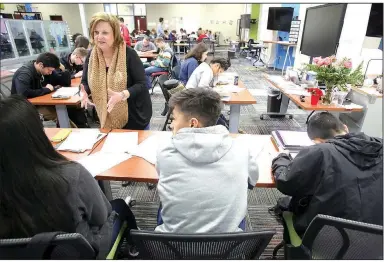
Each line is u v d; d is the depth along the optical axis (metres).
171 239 0.69
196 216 0.84
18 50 3.84
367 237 0.78
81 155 1.38
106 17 1.51
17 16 6.19
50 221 0.70
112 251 1.09
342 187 0.94
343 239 0.81
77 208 0.75
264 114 3.82
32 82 2.58
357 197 0.93
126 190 2.18
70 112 2.95
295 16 6.20
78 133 1.63
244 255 0.81
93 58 1.68
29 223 0.68
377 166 0.93
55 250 0.68
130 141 1.52
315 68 2.21
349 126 2.40
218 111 0.98
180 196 0.85
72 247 0.66
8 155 0.62
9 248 0.62
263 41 7.40
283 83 3.04
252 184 1.06
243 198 0.89
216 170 0.86
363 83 2.52
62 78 3.04
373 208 0.93
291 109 4.27
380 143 0.94
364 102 2.19
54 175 0.69
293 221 1.19
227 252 0.76
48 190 0.67
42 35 4.44
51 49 4.66
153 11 13.26
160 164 0.92
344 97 2.25
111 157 1.35
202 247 0.73
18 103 0.64
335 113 2.30
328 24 2.83
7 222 0.68
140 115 1.83
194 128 0.93
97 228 0.92
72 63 3.70
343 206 0.95
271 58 7.82
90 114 3.45
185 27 13.73
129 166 1.27
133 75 1.70
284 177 1.07
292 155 1.36
